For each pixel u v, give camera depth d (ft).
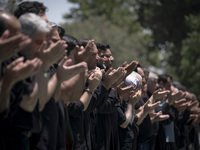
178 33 101.09
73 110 19.44
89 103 21.04
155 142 34.19
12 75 13.30
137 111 27.96
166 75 38.45
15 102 14.15
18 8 18.35
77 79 17.74
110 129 23.53
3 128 14.35
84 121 20.88
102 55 25.64
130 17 174.40
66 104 18.45
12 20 14.02
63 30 19.17
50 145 16.01
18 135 14.71
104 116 23.11
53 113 16.31
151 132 29.58
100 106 22.40
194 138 46.55
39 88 14.79
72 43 18.31
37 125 15.29
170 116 34.65
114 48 132.36
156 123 31.55
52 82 15.88
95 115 22.52
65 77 16.28
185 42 91.35
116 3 182.91
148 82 33.45
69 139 18.31
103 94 21.66
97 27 143.23
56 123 16.47
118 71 21.61
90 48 17.98
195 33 87.66
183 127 41.32
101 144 22.72
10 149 14.53
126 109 26.00
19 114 14.57
